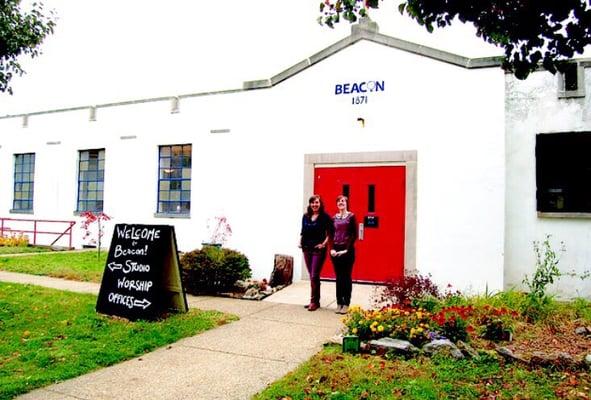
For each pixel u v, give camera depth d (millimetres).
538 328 6352
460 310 6113
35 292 8133
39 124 15273
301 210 9945
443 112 8875
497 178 8461
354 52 9633
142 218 12680
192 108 11898
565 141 8711
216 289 8773
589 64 8461
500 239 8391
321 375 4496
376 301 7344
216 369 4793
